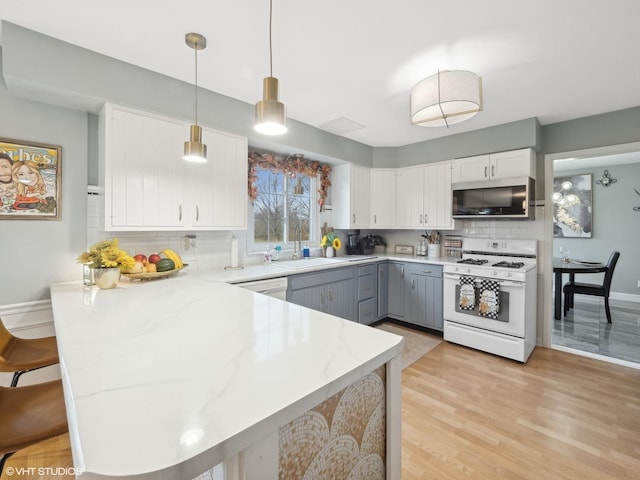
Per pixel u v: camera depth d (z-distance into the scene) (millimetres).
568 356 2982
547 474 1561
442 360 2883
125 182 2070
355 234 4305
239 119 2646
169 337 1006
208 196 2482
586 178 5320
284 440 665
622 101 2650
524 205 2996
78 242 2166
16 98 1933
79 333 1043
